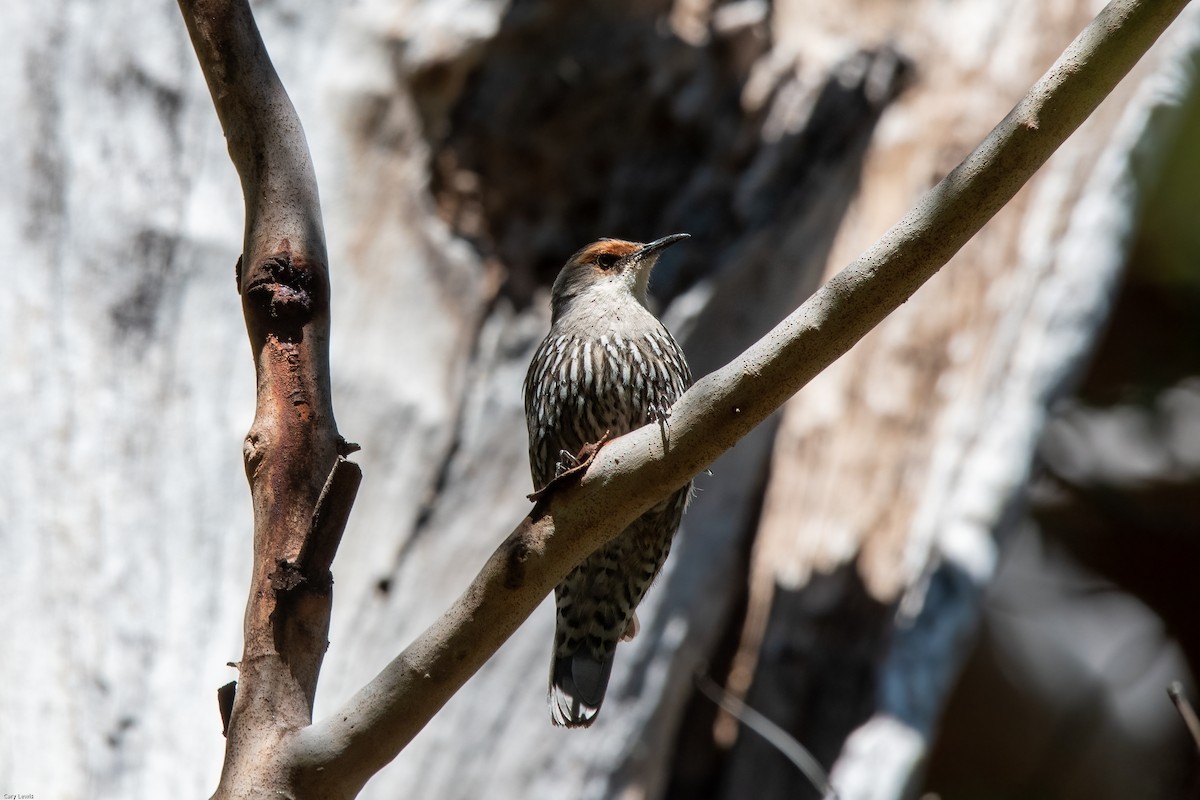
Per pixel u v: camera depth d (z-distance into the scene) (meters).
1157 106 14.51
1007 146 5.04
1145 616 18.08
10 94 10.69
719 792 12.80
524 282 10.88
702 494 11.77
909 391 13.76
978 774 18.05
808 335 5.16
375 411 10.34
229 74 6.39
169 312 10.25
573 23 10.86
